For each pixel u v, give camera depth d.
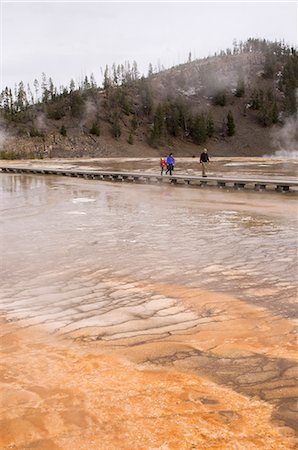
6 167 42.62
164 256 8.30
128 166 47.44
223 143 122.12
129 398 3.30
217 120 135.50
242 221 12.37
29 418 3.06
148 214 13.99
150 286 6.39
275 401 3.21
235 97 150.38
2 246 9.41
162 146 111.69
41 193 21.52
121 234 10.62
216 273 7.04
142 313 5.26
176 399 3.27
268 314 5.12
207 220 12.65
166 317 5.11
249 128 131.00
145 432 2.86
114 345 4.33
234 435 2.80
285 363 3.83
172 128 118.88
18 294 6.12
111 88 137.88
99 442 2.77
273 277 6.71
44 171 37.94
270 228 11.15
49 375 3.71
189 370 3.76
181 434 2.83
